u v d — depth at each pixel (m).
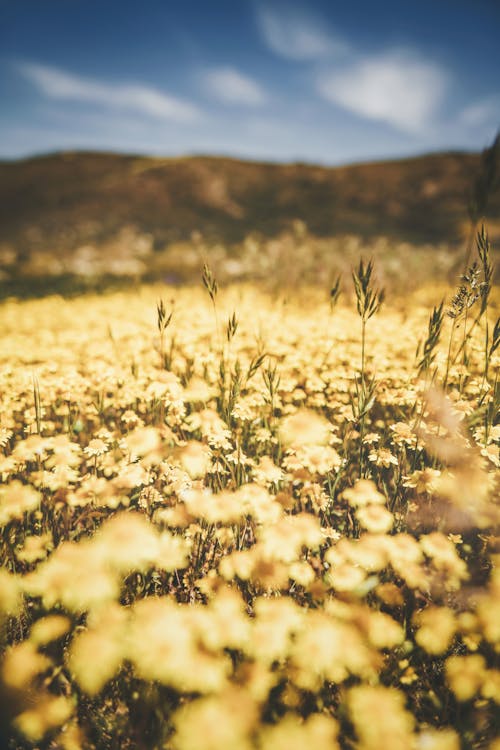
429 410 2.83
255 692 1.38
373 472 2.95
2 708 1.36
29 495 2.07
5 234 30.27
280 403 3.77
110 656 1.34
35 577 1.52
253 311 7.46
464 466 2.22
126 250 20.56
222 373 3.05
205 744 1.12
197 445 2.47
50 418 3.68
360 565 1.95
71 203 39.72
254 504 2.09
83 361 4.94
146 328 6.44
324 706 1.58
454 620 1.69
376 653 1.60
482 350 4.06
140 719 1.56
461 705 1.59
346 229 32.47
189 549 2.13
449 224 30.70
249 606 1.97
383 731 1.28
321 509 2.46
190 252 20.20
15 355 5.02
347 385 3.71
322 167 50.41
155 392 3.29
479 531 2.33
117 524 1.56
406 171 44.44
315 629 1.50
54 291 12.84
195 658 1.31
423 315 6.29
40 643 1.58
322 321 6.41
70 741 1.47
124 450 2.95
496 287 6.75
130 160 55.44
